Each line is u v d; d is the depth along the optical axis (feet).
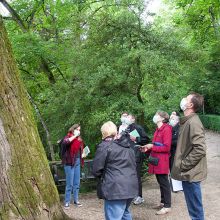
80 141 24.68
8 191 15.40
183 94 31.94
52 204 16.71
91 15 34.19
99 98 32.37
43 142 41.37
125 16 32.12
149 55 29.78
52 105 36.47
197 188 14.67
